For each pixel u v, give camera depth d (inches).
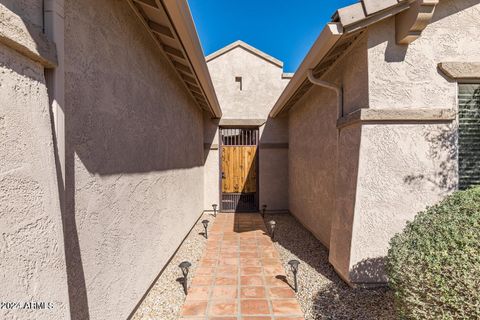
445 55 142.8
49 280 58.4
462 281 80.7
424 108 141.8
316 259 197.2
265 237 257.8
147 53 148.8
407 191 142.6
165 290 153.0
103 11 101.2
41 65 64.1
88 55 90.7
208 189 378.9
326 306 133.3
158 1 114.3
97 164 96.3
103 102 100.9
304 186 288.8
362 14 128.9
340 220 164.1
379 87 141.6
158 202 165.3
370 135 142.8
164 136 178.9
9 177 50.3
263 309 133.3
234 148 389.4
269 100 380.2
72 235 80.8
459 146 146.6
